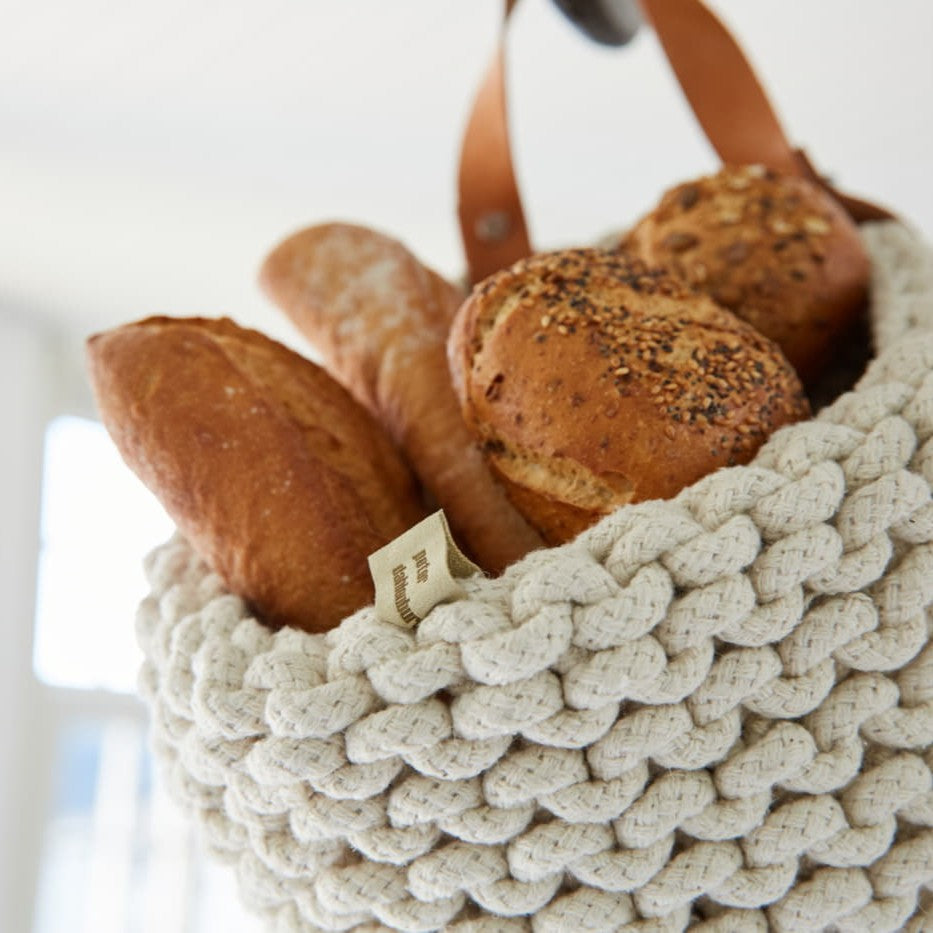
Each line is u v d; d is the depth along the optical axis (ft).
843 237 1.80
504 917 1.46
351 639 1.44
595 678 1.40
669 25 1.86
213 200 5.99
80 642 7.13
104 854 6.91
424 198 6.25
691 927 1.47
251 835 1.50
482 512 1.75
